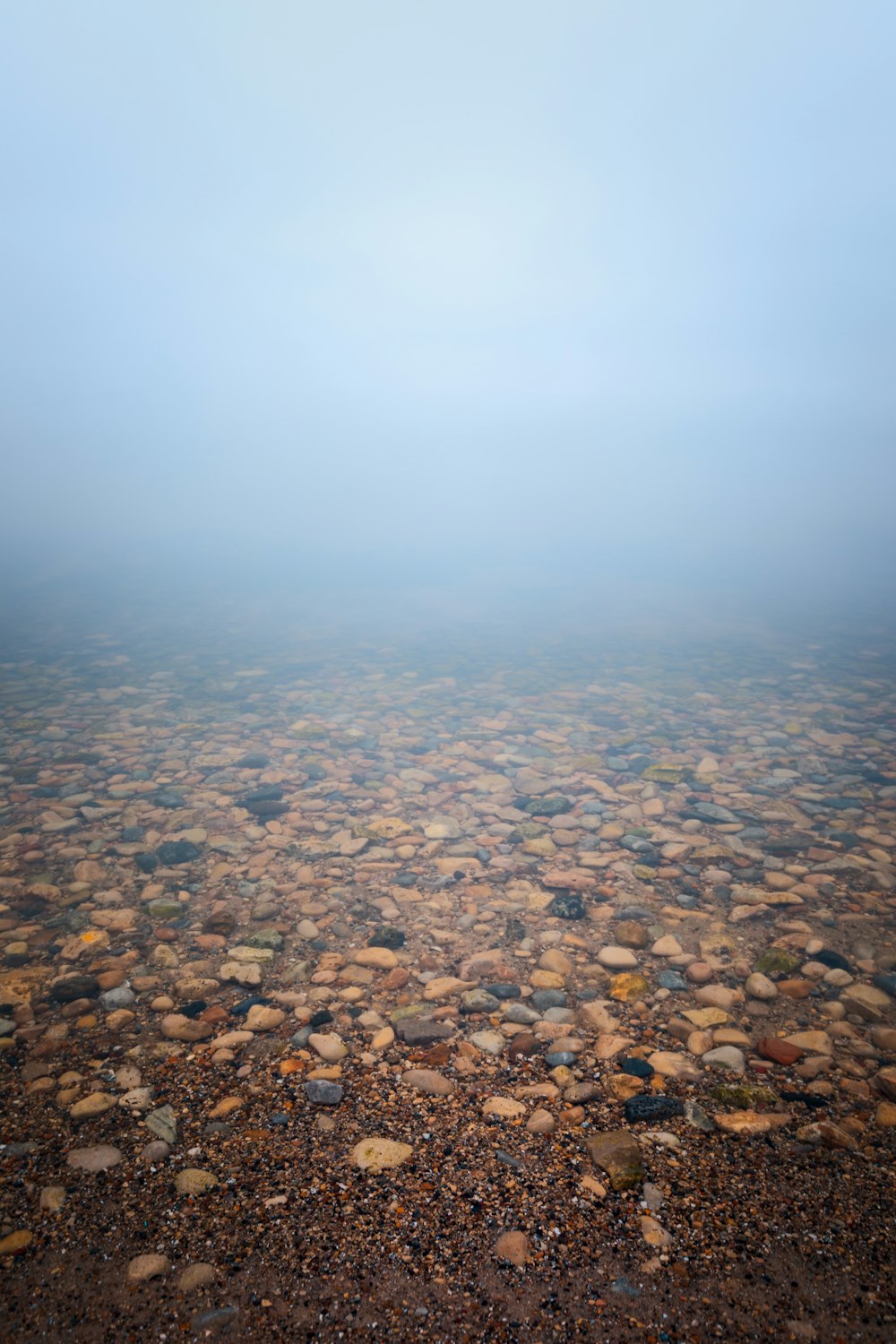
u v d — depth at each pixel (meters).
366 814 4.67
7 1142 2.16
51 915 3.52
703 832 4.39
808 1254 1.79
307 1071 2.47
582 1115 2.27
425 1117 2.26
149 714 6.81
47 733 6.21
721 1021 2.74
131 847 4.23
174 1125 2.22
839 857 4.07
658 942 3.28
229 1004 2.86
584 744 6.03
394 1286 1.72
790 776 5.28
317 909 3.58
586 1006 2.83
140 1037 2.66
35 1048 2.60
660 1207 1.92
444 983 2.97
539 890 3.76
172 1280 1.73
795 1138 2.16
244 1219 1.89
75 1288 1.71
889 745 5.91
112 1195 1.97
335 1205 1.93
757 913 3.52
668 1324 1.63
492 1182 2.01
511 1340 1.59
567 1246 1.81
